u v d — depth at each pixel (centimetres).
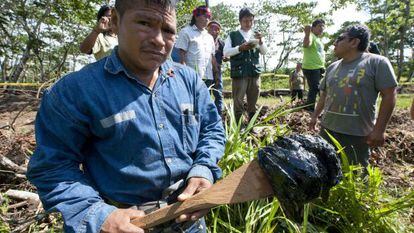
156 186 139
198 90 160
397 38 2739
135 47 131
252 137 332
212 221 250
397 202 260
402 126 672
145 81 142
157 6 129
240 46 536
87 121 132
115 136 133
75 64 2183
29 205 303
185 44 503
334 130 349
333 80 350
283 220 258
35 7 1786
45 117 133
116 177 137
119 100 134
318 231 256
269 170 119
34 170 130
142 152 136
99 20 419
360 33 330
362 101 331
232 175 126
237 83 558
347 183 264
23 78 2011
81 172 135
